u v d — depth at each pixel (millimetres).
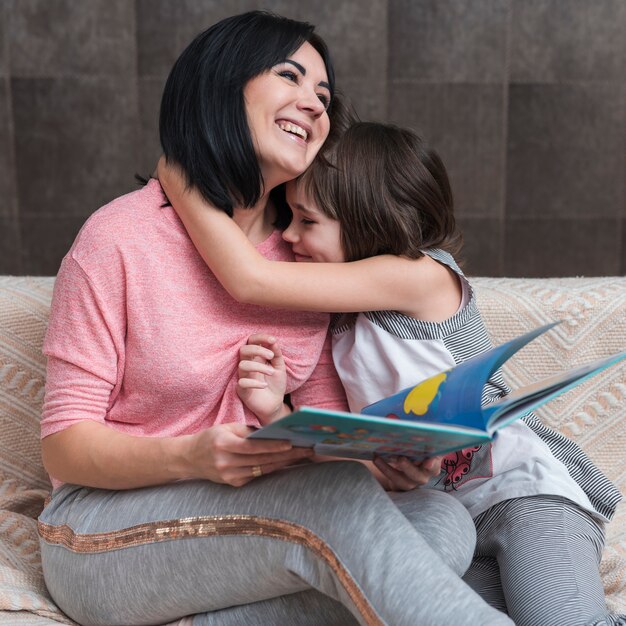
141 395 1107
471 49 2758
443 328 1188
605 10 2748
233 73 1081
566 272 2896
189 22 2707
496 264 2881
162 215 1123
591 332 1417
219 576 975
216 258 1090
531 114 2801
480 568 1149
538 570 1027
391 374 1198
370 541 875
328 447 922
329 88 1209
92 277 1062
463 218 2852
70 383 1072
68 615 1097
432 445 895
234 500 978
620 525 1342
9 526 1290
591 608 972
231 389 1143
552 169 2832
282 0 2715
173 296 1100
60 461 1071
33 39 2707
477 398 883
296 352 1194
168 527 993
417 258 1184
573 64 2779
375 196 1174
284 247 1253
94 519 1056
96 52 2717
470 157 2816
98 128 2758
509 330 1410
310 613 989
